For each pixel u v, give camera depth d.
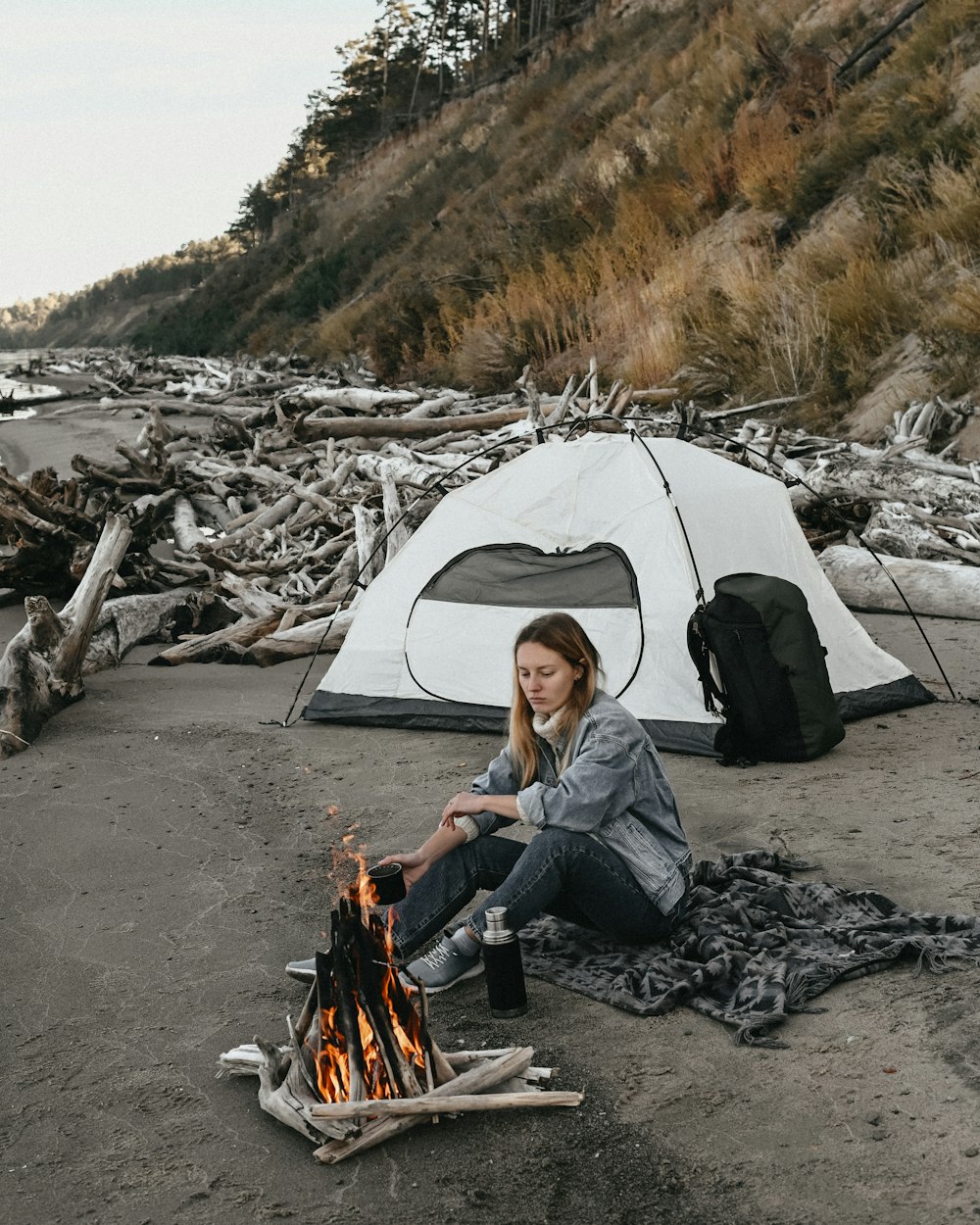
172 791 5.76
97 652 8.23
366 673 6.88
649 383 16.95
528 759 3.84
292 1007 3.65
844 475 10.76
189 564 10.66
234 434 16.92
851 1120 2.89
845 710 6.44
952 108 17.11
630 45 34.56
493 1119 3.02
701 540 6.34
